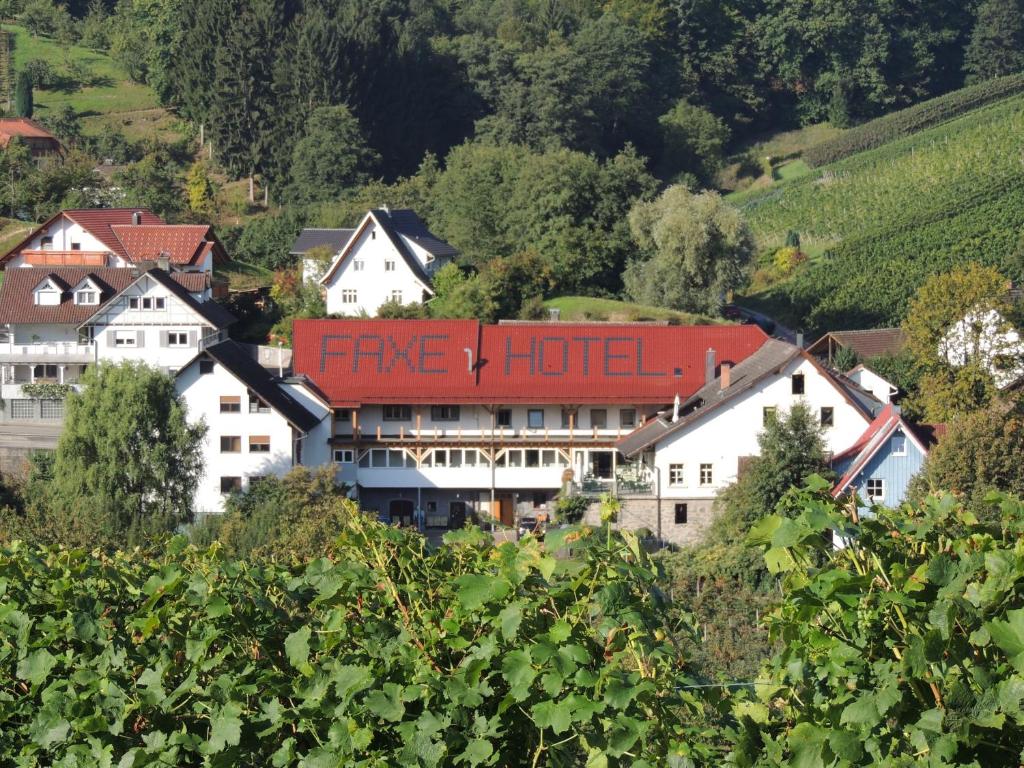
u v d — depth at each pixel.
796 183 194.75
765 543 16.97
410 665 18.56
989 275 85.00
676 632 19.27
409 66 188.75
